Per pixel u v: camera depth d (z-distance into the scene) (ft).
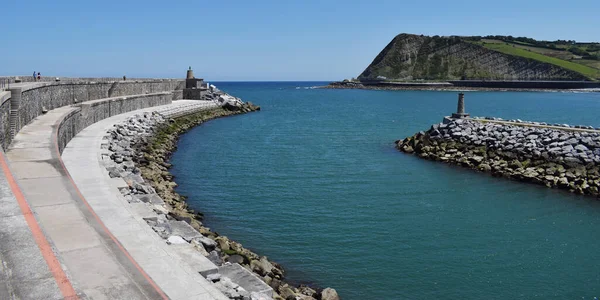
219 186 102.89
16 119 85.81
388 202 91.97
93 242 43.16
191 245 49.75
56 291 27.91
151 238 46.60
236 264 47.88
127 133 135.64
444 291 56.54
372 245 69.82
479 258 65.92
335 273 60.49
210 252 51.03
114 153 97.50
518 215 84.94
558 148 116.47
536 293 56.49
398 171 119.85
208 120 240.73
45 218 47.91
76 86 147.43
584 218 83.76
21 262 30.94
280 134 193.88
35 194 54.70
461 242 71.67
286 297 49.83
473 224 79.82
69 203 52.60
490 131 137.69
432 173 117.39
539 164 115.55
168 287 37.42
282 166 126.11
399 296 55.16
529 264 64.34
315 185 105.09
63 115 105.09
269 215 82.94
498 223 80.53
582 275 61.26
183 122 208.95
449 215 84.38
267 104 402.72
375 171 119.85
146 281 36.96
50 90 121.49
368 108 355.97
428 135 151.74
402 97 524.93
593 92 621.72
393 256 66.08
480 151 129.59
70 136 109.29
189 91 275.39
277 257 64.90
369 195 96.89
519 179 110.83
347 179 111.04
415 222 80.38
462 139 138.72
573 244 71.56
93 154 89.35
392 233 74.90
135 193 69.46
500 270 62.34
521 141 126.41
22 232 35.06
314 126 225.76
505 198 95.61
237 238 71.41
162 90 252.21
